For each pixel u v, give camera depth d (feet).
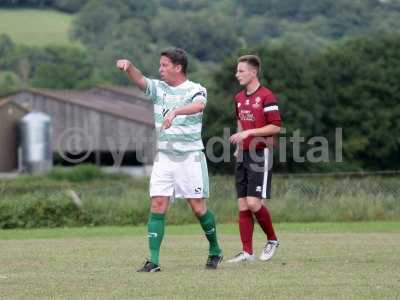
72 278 91.35
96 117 648.38
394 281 87.81
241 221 109.29
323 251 118.42
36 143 616.39
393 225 184.14
